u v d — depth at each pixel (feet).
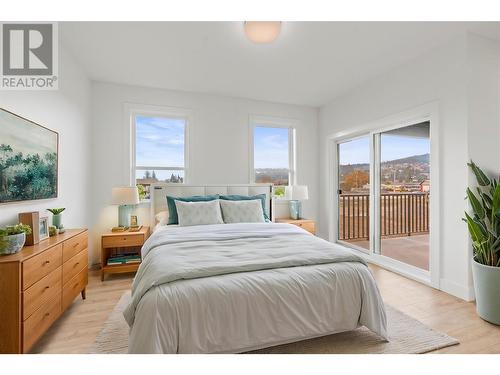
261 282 4.99
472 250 7.80
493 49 8.23
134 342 4.20
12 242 5.22
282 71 10.57
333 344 5.68
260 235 7.84
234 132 13.52
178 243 7.07
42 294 5.54
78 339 5.98
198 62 9.78
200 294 4.58
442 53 8.52
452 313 7.11
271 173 14.64
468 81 7.85
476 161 7.94
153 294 4.48
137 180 12.31
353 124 12.55
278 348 5.51
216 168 13.17
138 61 9.70
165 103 12.34
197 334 4.43
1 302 4.72
